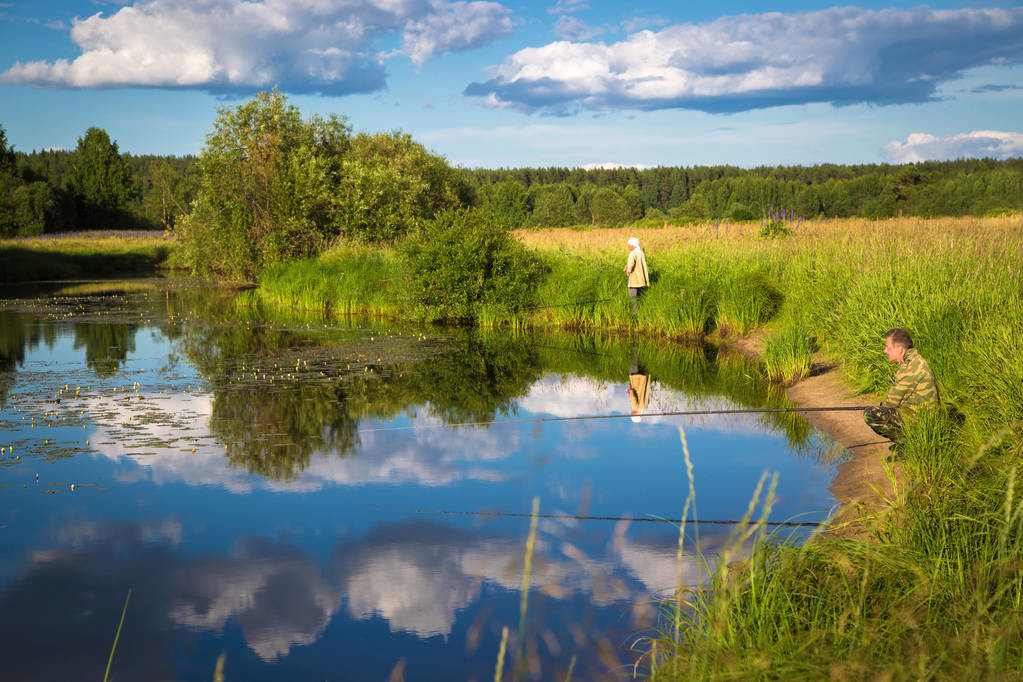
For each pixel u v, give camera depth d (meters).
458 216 20.00
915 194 95.00
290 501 6.26
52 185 72.88
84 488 6.62
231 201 29.45
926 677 2.70
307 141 30.30
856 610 3.13
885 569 3.73
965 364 7.34
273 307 23.41
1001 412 5.84
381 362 13.34
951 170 131.62
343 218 29.39
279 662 3.80
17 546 5.34
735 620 3.32
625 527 5.48
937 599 3.42
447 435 8.38
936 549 3.94
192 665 3.83
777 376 10.86
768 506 3.61
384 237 29.50
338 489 6.55
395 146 36.97
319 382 11.52
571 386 11.10
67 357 13.78
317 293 23.03
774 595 3.44
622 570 4.74
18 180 66.88
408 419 9.14
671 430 8.37
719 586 3.44
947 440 5.75
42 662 3.85
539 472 6.91
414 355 14.11
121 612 4.39
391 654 3.85
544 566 4.85
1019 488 4.18
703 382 11.04
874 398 8.91
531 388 11.01
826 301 12.56
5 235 61.25
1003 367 6.39
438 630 4.10
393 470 7.09
